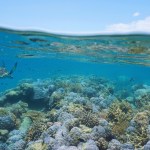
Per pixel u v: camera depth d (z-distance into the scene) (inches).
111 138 377.4
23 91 727.7
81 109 474.0
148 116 473.7
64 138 371.6
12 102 730.8
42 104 724.0
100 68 1990.7
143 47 686.5
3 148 438.0
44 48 891.4
